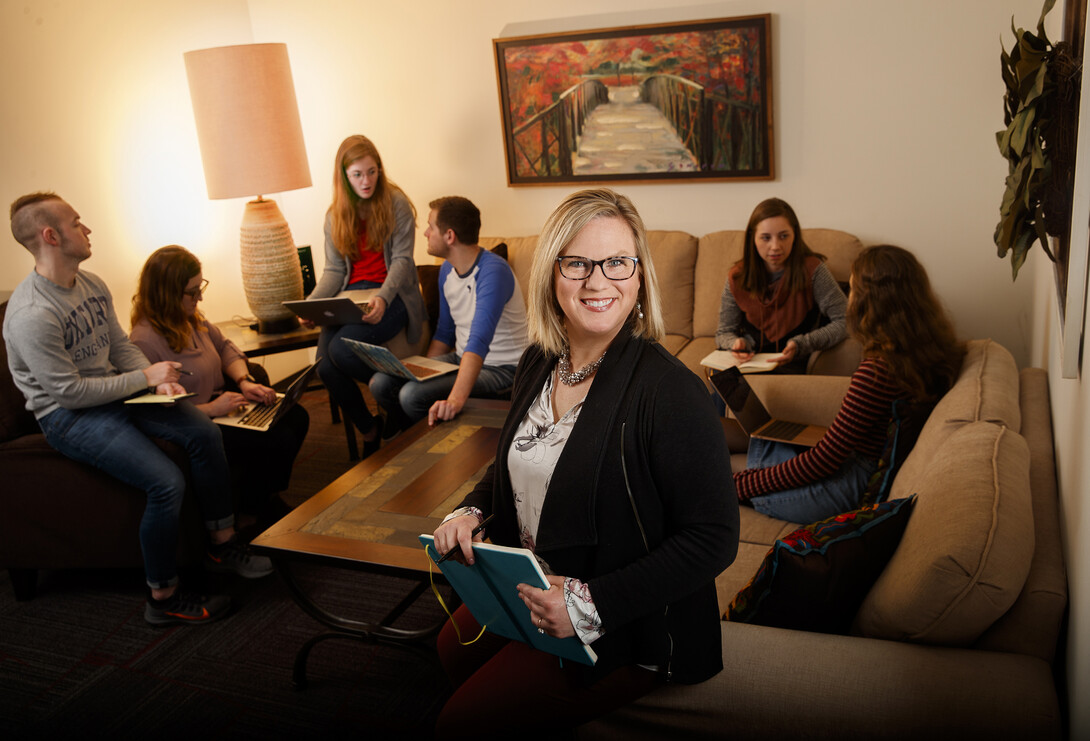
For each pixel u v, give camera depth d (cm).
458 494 219
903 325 210
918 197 369
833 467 216
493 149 440
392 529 204
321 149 473
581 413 134
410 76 442
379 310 365
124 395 258
